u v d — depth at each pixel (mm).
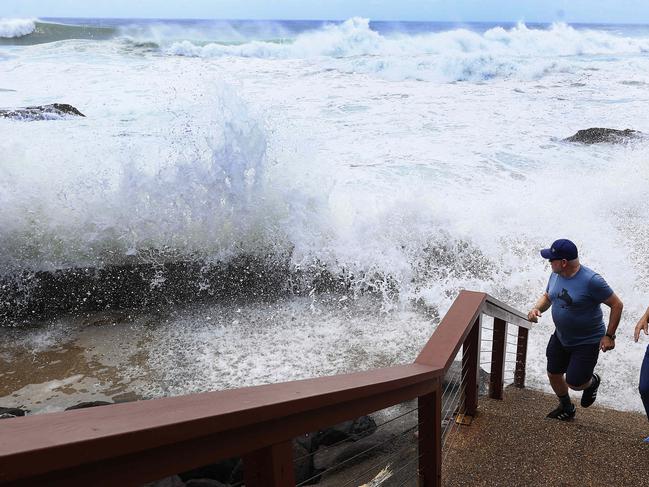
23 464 776
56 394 5961
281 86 24938
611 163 13836
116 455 900
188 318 7582
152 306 7805
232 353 6844
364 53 36438
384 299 8242
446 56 29828
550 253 4922
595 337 4895
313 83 26094
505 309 4605
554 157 15039
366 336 7328
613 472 3627
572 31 41344
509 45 38812
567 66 30656
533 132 18109
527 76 29250
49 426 890
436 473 2732
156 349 6871
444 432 4020
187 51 34688
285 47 35594
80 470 866
